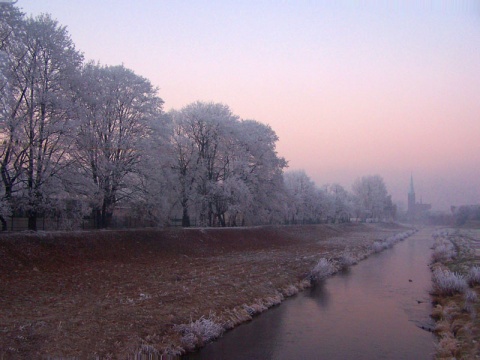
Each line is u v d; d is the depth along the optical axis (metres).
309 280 29.20
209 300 19.77
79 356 11.93
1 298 17.14
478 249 47.88
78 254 28.11
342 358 14.20
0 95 26.89
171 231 41.00
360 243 62.66
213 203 54.16
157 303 18.14
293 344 15.65
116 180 37.16
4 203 26.64
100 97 36.91
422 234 109.75
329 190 133.12
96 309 16.38
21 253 24.61
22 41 29.75
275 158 61.31
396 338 16.50
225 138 54.84
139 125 40.09
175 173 47.38
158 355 13.16
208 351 14.69
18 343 12.16
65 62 32.09
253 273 28.61
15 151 28.72
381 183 155.00
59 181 31.09
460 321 16.83
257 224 66.56
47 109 30.75
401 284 29.16
